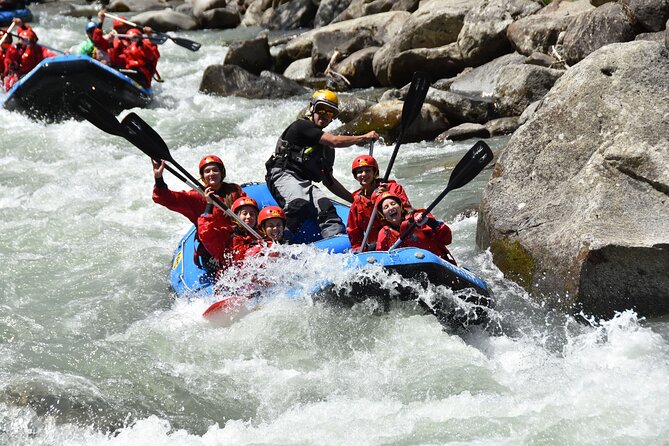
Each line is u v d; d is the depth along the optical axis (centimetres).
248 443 1024
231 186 1492
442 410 1073
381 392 1148
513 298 1452
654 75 1498
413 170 2236
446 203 1947
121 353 1267
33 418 1070
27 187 2275
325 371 1210
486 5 3155
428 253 1295
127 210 2088
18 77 3350
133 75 3250
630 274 1340
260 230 1445
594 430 990
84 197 2198
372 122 2589
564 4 3020
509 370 1202
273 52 4209
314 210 1578
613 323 1325
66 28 5338
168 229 1955
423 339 1256
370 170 1454
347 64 3462
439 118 2598
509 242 1521
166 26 5275
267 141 2678
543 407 1056
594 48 2694
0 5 5422
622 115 1482
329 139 1546
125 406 1114
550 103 1583
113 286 1608
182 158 2514
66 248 1811
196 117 3017
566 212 1469
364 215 1433
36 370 1199
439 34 3272
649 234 1339
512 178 1588
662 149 1413
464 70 3181
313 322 1291
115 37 3303
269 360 1252
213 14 5356
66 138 2742
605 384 1104
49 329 1407
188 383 1189
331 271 1297
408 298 1295
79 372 1214
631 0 2614
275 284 1352
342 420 1069
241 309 1340
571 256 1378
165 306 1503
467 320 1330
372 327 1287
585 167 1477
